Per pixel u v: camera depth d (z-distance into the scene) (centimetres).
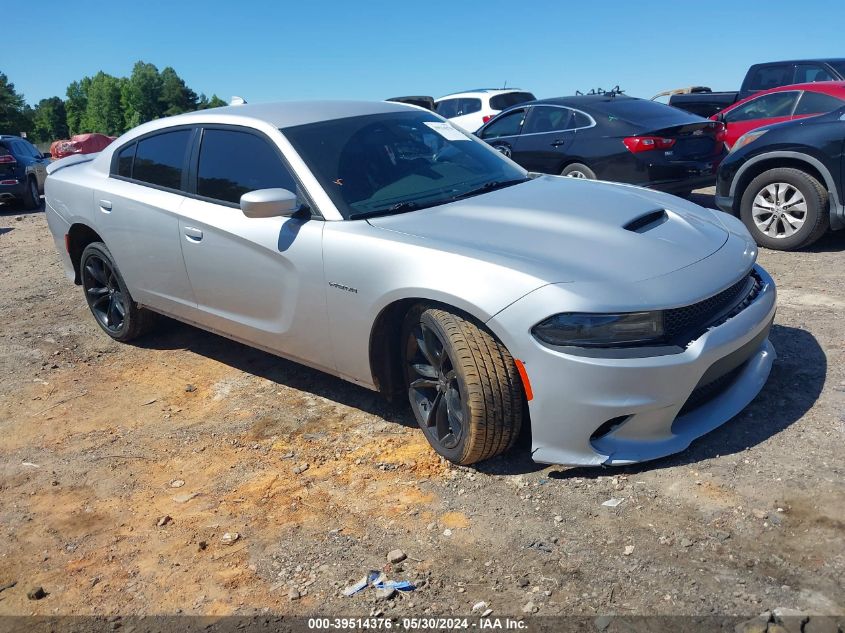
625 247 340
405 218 381
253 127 436
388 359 378
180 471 376
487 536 297
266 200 373
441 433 355
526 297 311
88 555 312
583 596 258
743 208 714
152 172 495
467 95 1583
